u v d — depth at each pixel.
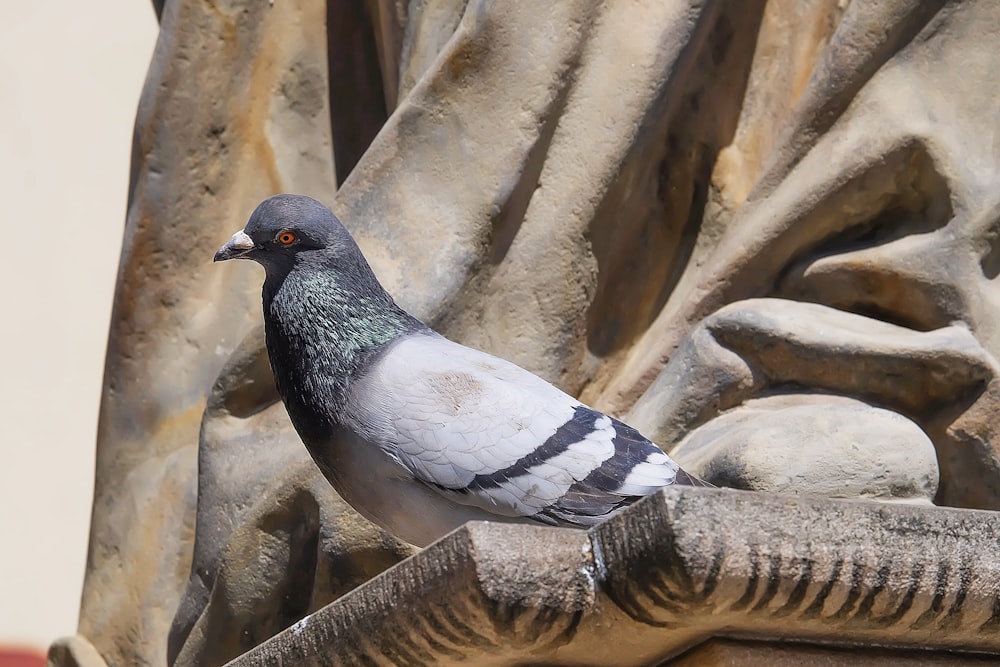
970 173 7.18
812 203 7.27
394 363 5.40
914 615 4.61
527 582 4.39
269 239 5.58
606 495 5.16
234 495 7.55
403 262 7.39
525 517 5.19
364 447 5.32
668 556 4.28
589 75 7.61
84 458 13.80
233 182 8.98
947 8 7.47
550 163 7.54
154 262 8.85
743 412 6.94
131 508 8.62
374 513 5.48
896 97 7.36
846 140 7.34
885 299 7.18
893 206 7.35
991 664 4.98
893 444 6.48
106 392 8.86
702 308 7.33
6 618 13.18
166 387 8.74
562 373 7.38
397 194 7.56
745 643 4.72
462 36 7.62
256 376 7.84
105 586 8.61
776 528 4.40
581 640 4.59
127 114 14.62
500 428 5.22
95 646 8.51
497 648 4.53
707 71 7.92
